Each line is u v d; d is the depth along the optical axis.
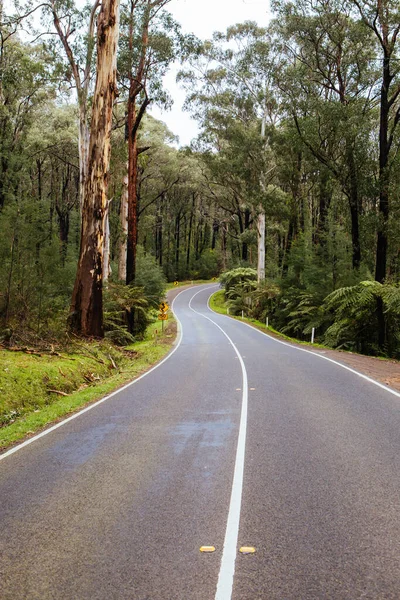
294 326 32.38
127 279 28.03
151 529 4.12
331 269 30.09
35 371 11.55
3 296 15.56
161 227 87.06
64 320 17.23
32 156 38.66
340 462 5.86
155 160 54.97
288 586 3.23
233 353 19.67
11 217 16.27
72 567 3.52
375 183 24.84
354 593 3.14
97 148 18.02
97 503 4.72
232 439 6.98
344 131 25.83
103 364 15.68
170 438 7.12
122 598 3.12
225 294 61.88
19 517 4.43
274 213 40.00
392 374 13.62
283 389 11.12
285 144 37.56
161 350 21.72
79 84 26.48
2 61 29.42
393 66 23.81
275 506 4.57
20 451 6.71
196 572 3.42
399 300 20.89
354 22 25.83
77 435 7.50
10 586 3.29
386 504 4.57
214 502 4.68
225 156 44.16
